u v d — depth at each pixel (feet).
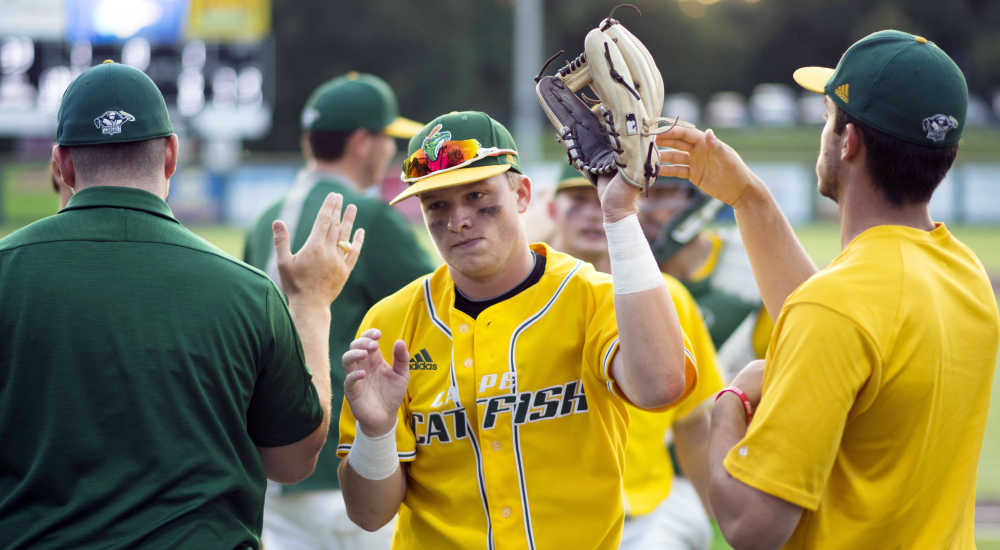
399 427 32.89
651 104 28.89
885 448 28.19
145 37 332.39
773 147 527.81
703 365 44.55
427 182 30.89
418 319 33.55
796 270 34.50
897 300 27.96
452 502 32.17
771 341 29.48
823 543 28.84
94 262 30.35
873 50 29.32
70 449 29.27
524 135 396.57
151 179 31.99
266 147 555.69
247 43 336.90
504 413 31.65
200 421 30.12
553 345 31.81
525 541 31.35
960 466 29.14
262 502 31.81
